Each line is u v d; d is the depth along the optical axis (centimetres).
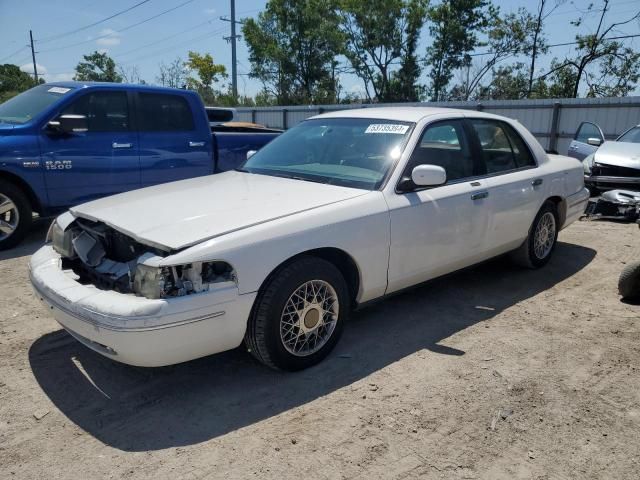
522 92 3419
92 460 272
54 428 299
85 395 332
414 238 403
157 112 729
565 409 318
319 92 4238
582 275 562
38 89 714
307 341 359
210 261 299
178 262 291
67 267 368
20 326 428
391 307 469
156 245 303
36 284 349
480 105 1948
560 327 431
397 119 443
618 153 965
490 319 446
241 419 307
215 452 278
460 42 3684
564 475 264
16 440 288
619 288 488
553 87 3219
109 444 285
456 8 3656
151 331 287
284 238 326
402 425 301
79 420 306
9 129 619
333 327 368
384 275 392
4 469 265
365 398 327
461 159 461
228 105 3925
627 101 1612
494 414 312
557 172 561
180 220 329
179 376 354
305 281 340
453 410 315
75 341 403
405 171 405
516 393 334
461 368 363
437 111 466
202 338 304
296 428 298
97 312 293
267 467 267
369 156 420
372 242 374
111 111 689
